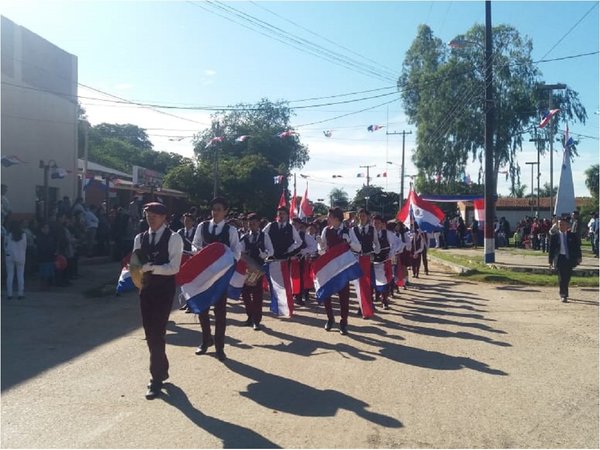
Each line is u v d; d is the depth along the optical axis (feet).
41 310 37.50
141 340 29.25
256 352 27.07
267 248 33.27
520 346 28.96
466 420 18.60
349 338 30.35
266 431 17.35
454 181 143.43
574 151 107.65
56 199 79.20
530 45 131.95
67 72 81.92
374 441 16.78
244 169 141.59
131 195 100.12
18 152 70.54
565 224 43.62
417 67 141.08
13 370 23.58
